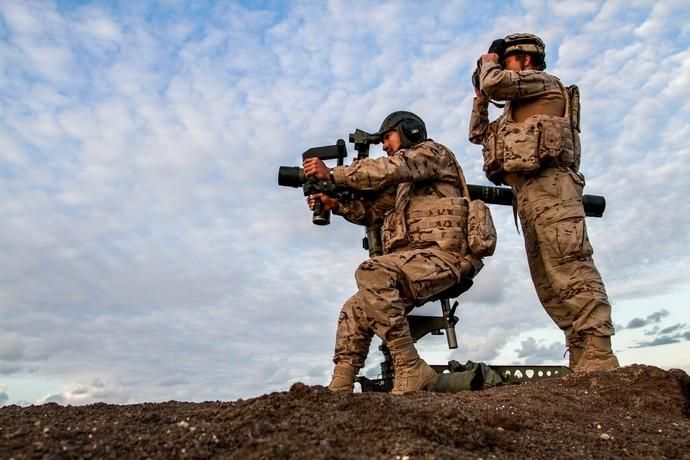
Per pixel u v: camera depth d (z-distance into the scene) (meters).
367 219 5.52
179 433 2.69
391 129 5.32
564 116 5.45
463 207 5.01
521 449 3.09
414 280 4.73
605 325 5.00
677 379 4.57
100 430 2.72
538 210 5.28
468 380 4.92
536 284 5.66
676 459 3.30
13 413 3.15
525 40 5.60
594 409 4.18
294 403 3.10
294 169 5.41
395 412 3.03
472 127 5.89
